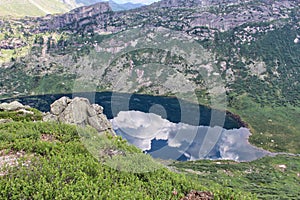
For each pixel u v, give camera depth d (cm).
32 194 916
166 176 1127
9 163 1130
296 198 6253
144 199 951
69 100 2020
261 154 10088
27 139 1370
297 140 11969
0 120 2047
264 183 7294
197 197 1052
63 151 1258
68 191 927
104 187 984
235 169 7888
